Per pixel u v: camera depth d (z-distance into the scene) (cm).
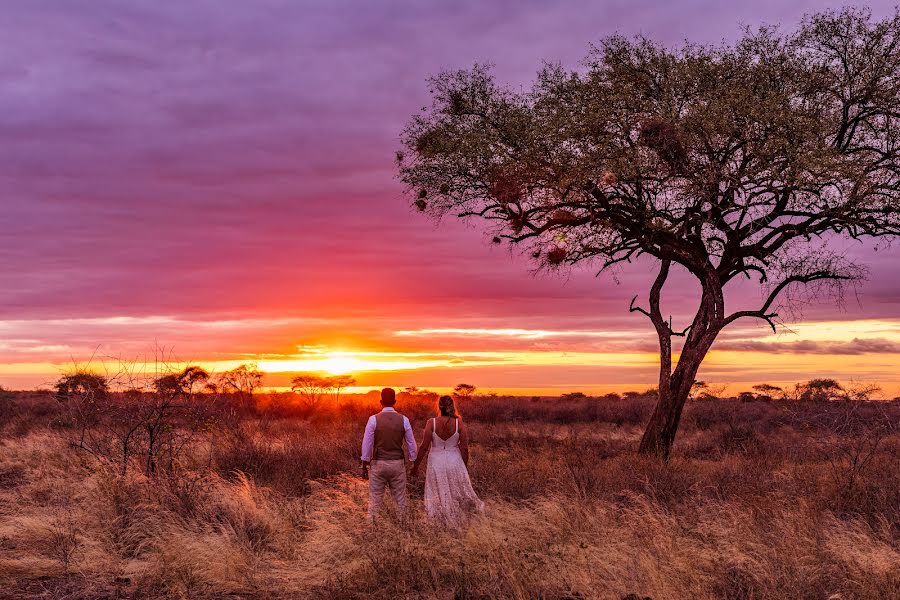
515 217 1533
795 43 1524
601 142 1420
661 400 1550
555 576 570
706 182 1359
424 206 1587
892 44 1467
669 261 1598
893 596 518
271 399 2916
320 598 552
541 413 3300
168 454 999
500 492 947
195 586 574
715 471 1098
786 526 702
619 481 1013
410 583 561
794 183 1316
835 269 1503
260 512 782
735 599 534
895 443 1105
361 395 3581
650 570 559
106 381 1001
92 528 720
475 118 1534
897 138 1484
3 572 599
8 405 2706
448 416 794
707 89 1435
